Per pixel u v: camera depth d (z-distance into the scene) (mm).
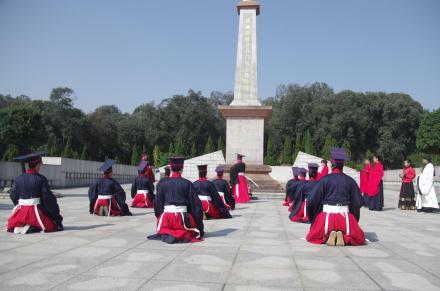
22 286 4621
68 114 56812
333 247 7340
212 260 6039
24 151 22672
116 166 42625
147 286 4684
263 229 9555
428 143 43281
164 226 7629
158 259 6043
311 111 68375
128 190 27938
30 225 8320
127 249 6762
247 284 4832
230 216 11891
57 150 48094
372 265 5941
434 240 8484
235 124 22797
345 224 7539
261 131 22656
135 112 82375
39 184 8438
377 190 16359
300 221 11047
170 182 7820
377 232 9648
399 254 6824
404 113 67375
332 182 7719
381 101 68500
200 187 11500
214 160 39531
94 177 34781
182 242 7457
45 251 6535
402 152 68125
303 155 41531
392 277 5270
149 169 15211
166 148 68875
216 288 4652
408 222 12031
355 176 38531
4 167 22828
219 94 80500
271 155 53969
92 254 6344
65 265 5609
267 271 5453
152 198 15125
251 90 23250
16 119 21094
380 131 68000
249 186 21250
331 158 8039
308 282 4969
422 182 15742
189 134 67812
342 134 66125
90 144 59656
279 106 75062
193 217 7871
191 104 70000
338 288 4742
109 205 11656
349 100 67438
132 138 65688
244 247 7133
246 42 23484
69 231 8695
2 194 17922
